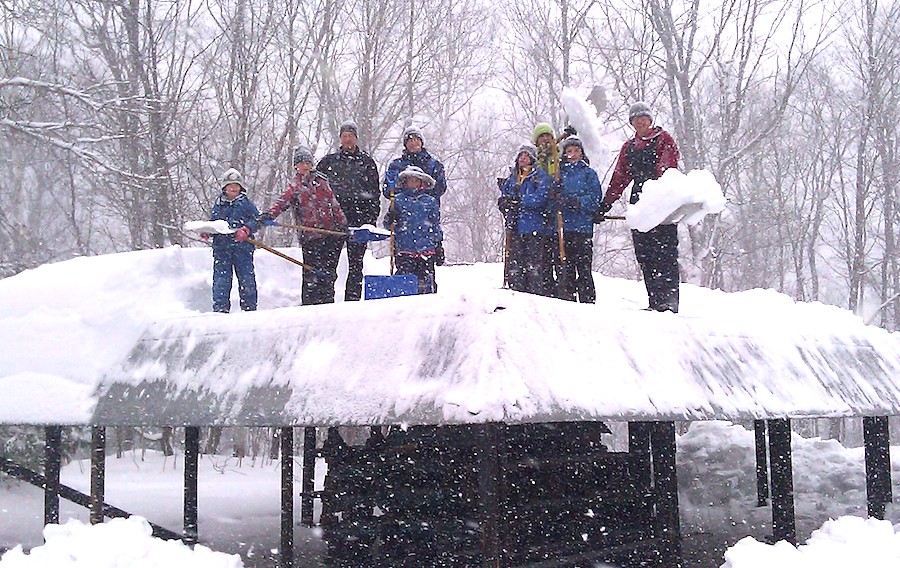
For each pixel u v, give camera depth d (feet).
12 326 26.58
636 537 24.93
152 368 23.35
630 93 78.54
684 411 19.56
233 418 20.15
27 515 33.30
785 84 84.38
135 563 17.70
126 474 45.32
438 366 17.63
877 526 21.26
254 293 27.48
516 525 22.33
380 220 74.84
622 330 20.38
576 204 25.38
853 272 99.81
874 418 31.73
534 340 17.87
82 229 87.71
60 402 24.16
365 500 24.80
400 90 80.64
